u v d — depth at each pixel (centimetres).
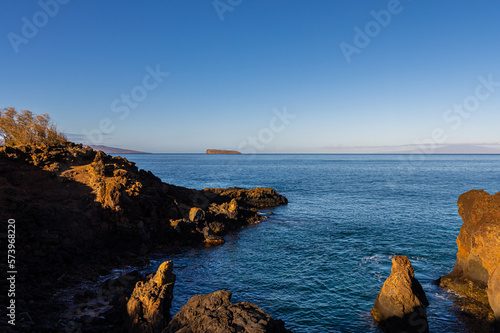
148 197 3959
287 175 13988
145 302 1697
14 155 3625
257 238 3875
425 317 1853
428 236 3794
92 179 3716
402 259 2020
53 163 3791
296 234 4028
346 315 2039
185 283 2523
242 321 1321
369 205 6156
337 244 3538
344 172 16450
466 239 2434
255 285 2486
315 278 2608
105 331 1694
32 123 4459
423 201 6600
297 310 2102
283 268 2845
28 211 2842
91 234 3044
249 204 6128
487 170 17912
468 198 2495
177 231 3700
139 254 3173
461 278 2364
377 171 17400
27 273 2284
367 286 2444
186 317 1473
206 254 3272
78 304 2053
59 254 2589
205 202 5075
